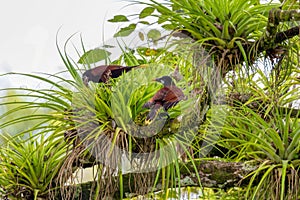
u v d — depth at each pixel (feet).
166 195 14.71
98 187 14.76
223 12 15.60
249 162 15.72
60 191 15.58
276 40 15.57
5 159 15.74
